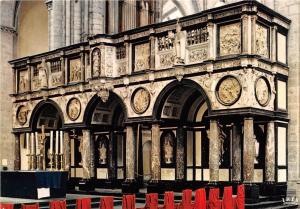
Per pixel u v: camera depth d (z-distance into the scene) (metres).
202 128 26.64
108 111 30.03
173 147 27.03
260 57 21.97
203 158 26.36
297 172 23.94
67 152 30.08
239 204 19.16
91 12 33.56
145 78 25.73
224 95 22.33
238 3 21.91
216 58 22.80
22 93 33.78
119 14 36.22
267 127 23.20
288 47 24.59
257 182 23.52
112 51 27.67
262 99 22.34
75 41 33.97
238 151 23.09
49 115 33.78
